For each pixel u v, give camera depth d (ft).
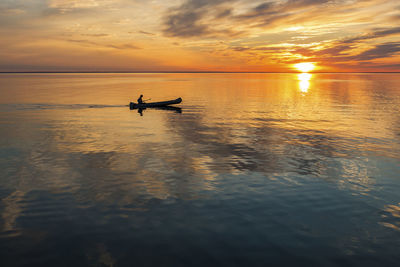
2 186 35.88
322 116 93.91
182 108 115.24
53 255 22.67
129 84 327.67
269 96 173.47
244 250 23.41
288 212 29.91
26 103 126.31
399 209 30.55
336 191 35.09
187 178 39.24
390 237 25.35
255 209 30.55
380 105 123.95
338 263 21.89
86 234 25.61
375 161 46.55
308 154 50.57
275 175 40.47
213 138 62.75
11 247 23.62
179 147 55.11
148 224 27.43
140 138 62.49
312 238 25.17
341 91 218.18
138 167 43.52
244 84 342.03
